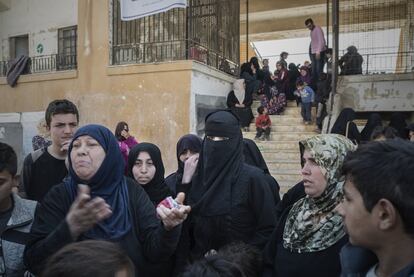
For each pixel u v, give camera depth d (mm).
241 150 2697
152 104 9016
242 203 2529
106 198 2029
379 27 14836
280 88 12258
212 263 1667
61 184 2156
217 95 10250
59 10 11180
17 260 2088
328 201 1950
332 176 1940
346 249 1384
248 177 2568
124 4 8531
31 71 11258
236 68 12086
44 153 2961
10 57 12141
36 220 2062
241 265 1932
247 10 15508
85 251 1096
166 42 9203
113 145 2105
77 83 9820
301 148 2104
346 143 2006
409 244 1130
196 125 8969
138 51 9461
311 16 17125
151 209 2227
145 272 2109
